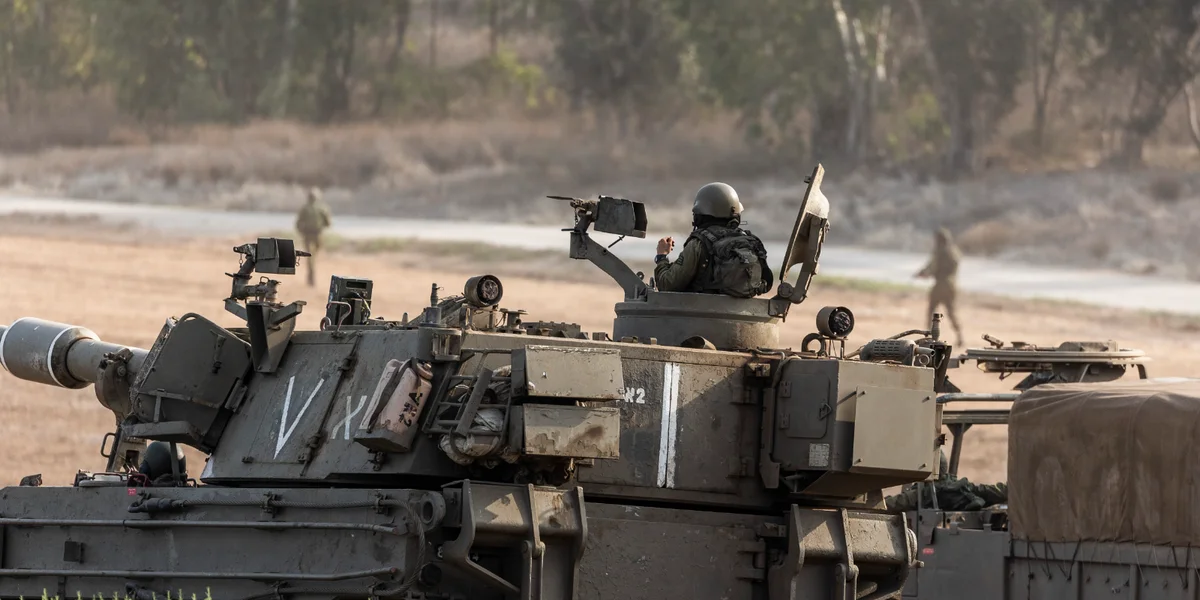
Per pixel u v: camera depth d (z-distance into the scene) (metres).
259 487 37.81
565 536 34.34
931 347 40.62
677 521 36.69
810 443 36.75
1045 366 59.97
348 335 38.16
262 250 40.31
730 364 37.62
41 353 47.03
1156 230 196.62
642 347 36.78
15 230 171.88
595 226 41.88
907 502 58.00
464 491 33.50
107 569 38.72
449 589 33.94
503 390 34.12
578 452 33.53
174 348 40.47
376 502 33.75
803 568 37.53
